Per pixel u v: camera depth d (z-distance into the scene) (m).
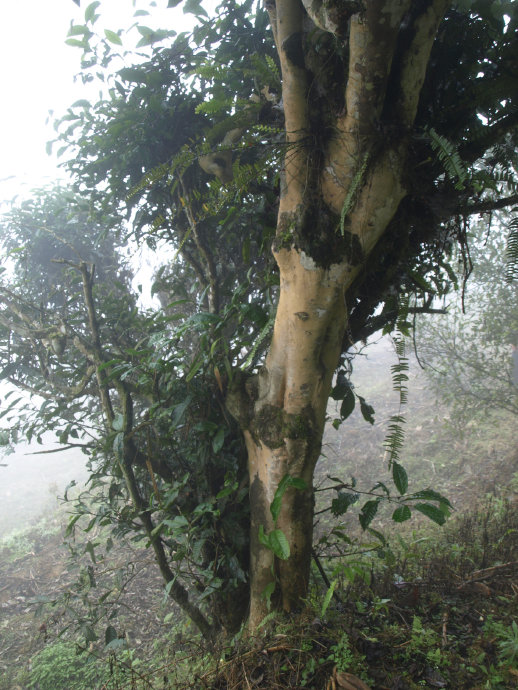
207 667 2.10
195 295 3.26
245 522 2.46
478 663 1.84
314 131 1.71
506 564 2.61
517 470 4.96
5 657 4.01
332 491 5.73
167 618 3.81
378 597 2.31
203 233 2.71
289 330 1.93
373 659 1.87
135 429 2.34
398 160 1.63
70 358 3.00
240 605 2.52
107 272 4.07
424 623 2.14
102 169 2.71
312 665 1.79
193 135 2.51
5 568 5.68
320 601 2.20
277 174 1.97
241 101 1.96
